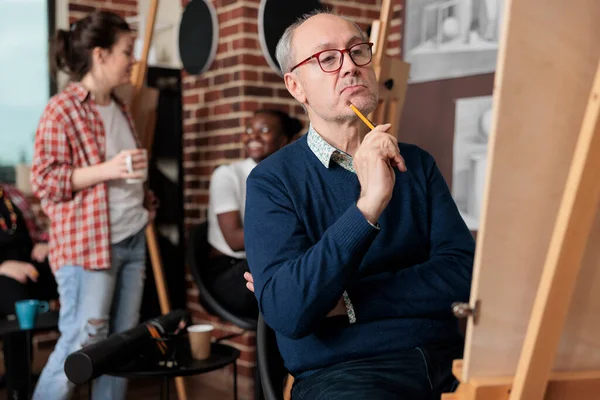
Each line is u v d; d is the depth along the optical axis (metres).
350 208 1.22
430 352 1.36
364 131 1.97
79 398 3.00
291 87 1.55
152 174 3.44
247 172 2.87
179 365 1.99
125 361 1.90
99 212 2.37
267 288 1.28
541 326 0.89
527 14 0.83
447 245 1.45
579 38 0.85
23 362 2.43
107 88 2.48
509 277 0.91
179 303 3.55
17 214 3.30
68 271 2.39
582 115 0.87
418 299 1.37
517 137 0.86
